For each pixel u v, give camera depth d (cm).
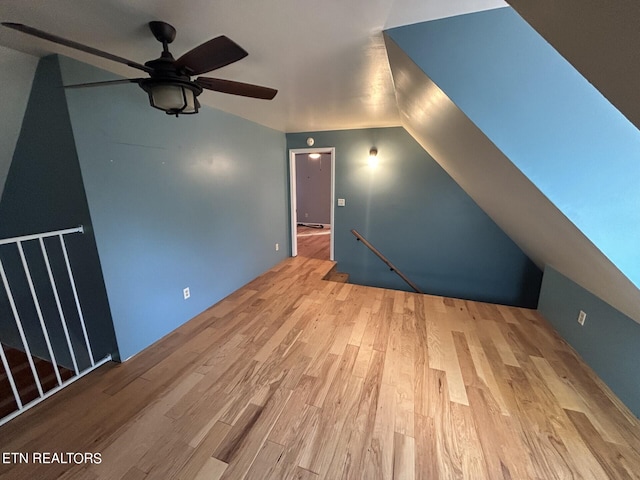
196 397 172
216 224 300
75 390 178
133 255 210
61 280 205
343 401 169
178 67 123
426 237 411
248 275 369
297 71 192
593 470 129
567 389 181
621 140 120
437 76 134
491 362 208
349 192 438
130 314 211
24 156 186
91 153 177
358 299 317
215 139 290
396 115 321
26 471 128
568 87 122
